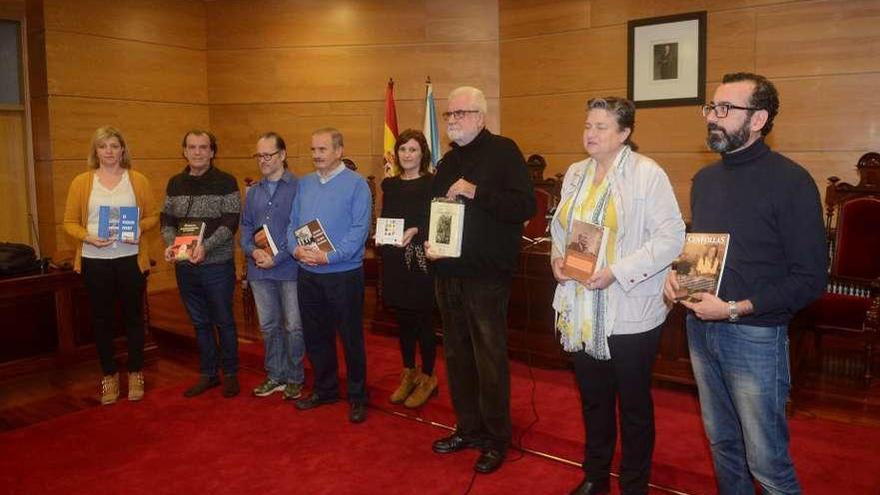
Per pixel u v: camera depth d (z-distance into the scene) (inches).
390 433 136.6
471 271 112.6
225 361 160.1
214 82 297.9
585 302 96.6
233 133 297.7
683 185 231.8
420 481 116.3
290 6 286.0
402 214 140.1
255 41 291.0
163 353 206.4
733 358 80.3
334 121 286.7
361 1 279.6
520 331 176.1
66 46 257.1
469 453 126.3
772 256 78.0
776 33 210.4
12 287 179.0
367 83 282.2
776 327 78.7
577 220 96.2
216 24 295.0
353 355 141.6
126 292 157.9
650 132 236.2
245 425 142.7
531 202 110.3
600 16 243.8
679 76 228.4
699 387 86.7
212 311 157.6
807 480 107.0
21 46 263.1
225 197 155.3
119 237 151.6
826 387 152.3
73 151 261.7
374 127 283.0
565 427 130.6
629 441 97.9
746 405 80.0
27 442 136.5
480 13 269.1
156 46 282.4
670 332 153.3
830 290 181.3
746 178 79.6
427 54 275.4
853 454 115.9
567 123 255.4
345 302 138.8
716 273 78.9
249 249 152.6
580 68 250.2
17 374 181.6
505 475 117.6
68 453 131.1
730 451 85.4
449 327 119.7
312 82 287.1
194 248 148.0
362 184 140.2
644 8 234.2
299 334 153.3
